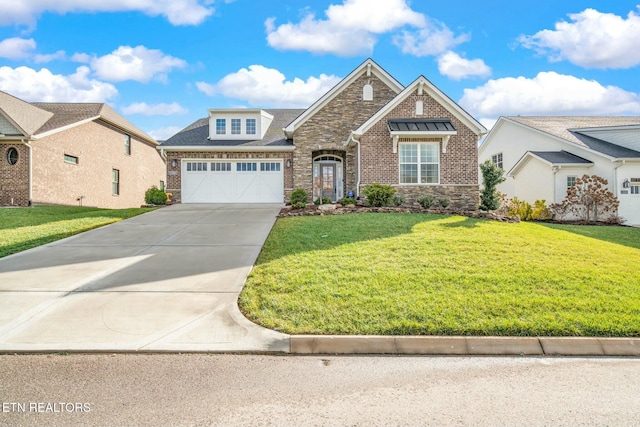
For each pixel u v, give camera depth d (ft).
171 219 43.65
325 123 62.18
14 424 9.48
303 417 9.89
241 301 18.26
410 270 21.98
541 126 70.95
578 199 57.47
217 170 64.28
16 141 56.70
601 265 23.79
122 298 18.84
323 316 16.33
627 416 10.11
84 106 77.41
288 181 64.03
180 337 14.78
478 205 51.37
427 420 9.80
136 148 90.58
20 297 18.80
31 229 36.58
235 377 12.07
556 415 10.12
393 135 49.32
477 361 13.48
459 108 51.42
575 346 14.33
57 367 12.58
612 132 63.26
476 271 21.90
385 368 12.86
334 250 26.61
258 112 67.26
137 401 10.61
